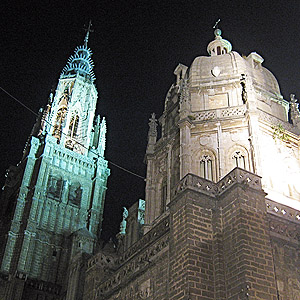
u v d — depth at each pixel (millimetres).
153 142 46375
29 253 76938
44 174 88438
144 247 32938
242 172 28359
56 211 86250
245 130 39656
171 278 26781
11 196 91062
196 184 28922
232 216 27016
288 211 29891
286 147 40625
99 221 90312
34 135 101562
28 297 71375
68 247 82500
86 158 97312
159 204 41750
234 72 45000
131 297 31719
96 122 110438
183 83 44188
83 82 112625
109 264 38844
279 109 44406
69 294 45312
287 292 26016
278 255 27266
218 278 25609
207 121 40812
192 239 26656
